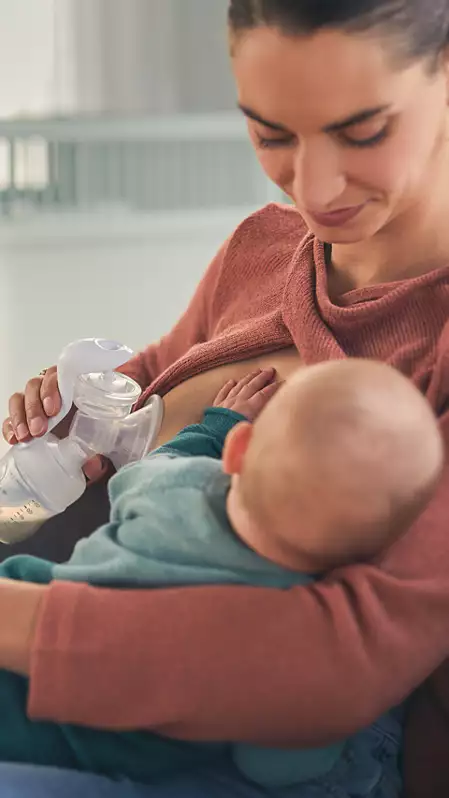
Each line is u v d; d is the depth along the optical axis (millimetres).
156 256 2561
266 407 720
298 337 896
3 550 1027
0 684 769
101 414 995
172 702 676
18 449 1002
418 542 725
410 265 864
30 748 761
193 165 2539
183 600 692
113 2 2297
